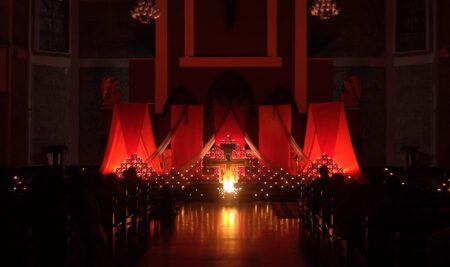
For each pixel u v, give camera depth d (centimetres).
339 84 2978
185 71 2556
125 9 2972
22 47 2714
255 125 2519
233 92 2544
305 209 1606
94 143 2973
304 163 2267
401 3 2928
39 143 2823
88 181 1188
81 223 1028
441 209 905
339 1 2966
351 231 1059
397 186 881
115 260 1189
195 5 2564
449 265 518
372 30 2962
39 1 2828
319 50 2970
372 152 2970
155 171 2258
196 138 2362
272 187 2289
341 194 1227
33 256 769
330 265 1159
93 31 2975
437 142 2755
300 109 2534
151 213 1773
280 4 2561
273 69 2553
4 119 2489
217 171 2341
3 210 809
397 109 2939
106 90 2431
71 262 923
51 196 900
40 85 2828
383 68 2961
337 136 2223
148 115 2284
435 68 2784
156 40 2567
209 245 1368
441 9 2738
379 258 889
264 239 1445
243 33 2566
